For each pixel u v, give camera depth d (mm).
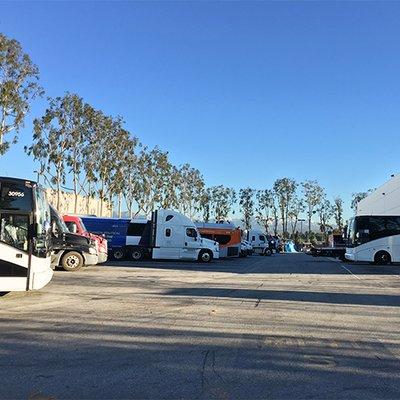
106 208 58281
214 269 27125
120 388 5906
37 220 12227
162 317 10664
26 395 5629
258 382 6184
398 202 45594
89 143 50219
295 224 92688
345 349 7977
